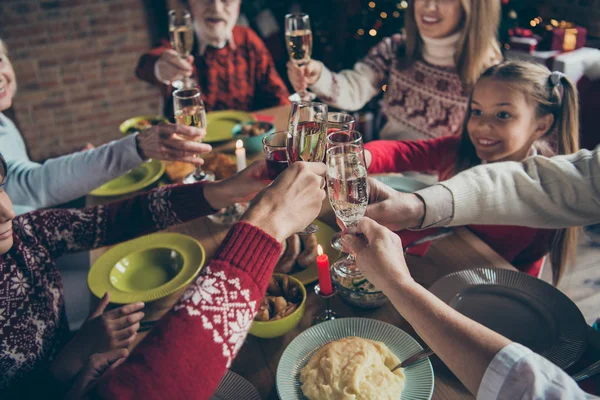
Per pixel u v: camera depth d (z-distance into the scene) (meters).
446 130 2.07
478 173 1.11
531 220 1.10
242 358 0.94
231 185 1.12
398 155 1.62
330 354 0.83
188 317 0.61
